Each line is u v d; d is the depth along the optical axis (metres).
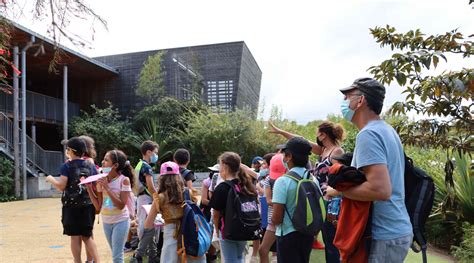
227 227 3.78
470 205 6.36
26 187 15.01
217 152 19.69
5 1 2.46
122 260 4.25
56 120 20.34
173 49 23.69
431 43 4.13
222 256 3.97
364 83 2.28
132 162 20.41
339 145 4.28
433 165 7.25
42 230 8.05
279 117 20.70
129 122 22.69
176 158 5.19
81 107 24.02
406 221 2.14
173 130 20.89
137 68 23.69
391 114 4.39
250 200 3.86
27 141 16.05
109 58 24.05
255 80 29.25
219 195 3.83
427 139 4.54
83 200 4.32
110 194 4.11
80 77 23.69
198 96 22.66
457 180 6.49
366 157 2.07
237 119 20.06
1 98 16.52
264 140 19.84
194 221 3.64
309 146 3.56
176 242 3.67
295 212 3.27
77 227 4.32
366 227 2.13
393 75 3.91
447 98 4.11
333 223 3.80
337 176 2.12
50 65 3.00
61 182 4.31
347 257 2.19
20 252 6.15
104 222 4.27
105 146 20.27
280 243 3.41
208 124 20.00
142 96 23.06
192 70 23.31
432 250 6.59
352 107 2.30
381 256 2.10
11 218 9.76
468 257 5.56
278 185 3.40
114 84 23.83
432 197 2.26
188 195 3.84
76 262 4.43
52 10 2.46
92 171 4.49
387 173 2.04
